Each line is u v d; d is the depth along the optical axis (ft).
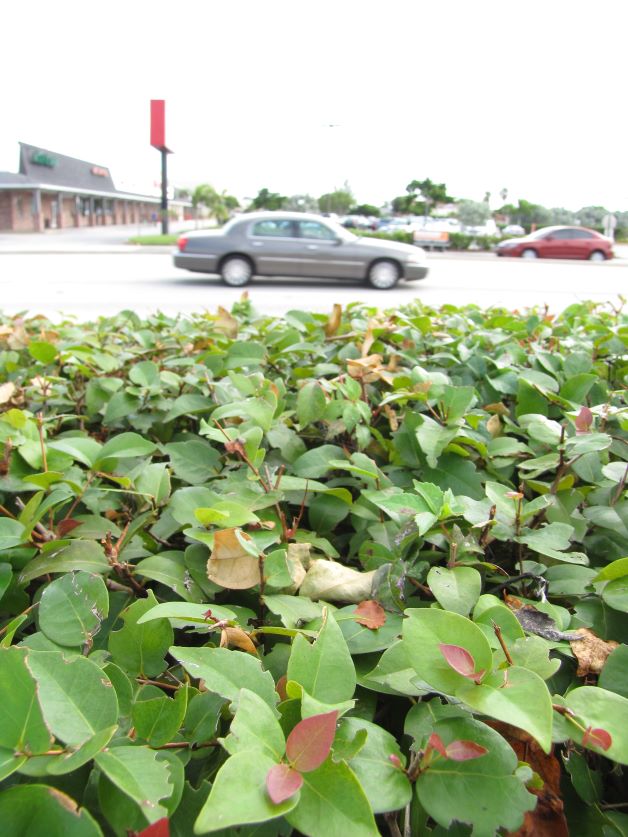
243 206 268.00
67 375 9.16
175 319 12.79
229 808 2.27
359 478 5.69
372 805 2.66
